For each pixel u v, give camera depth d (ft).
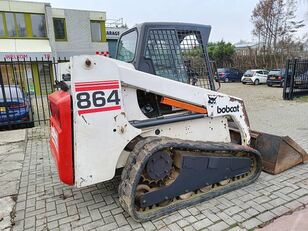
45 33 57.16
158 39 9.50
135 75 8.43
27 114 22.38
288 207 9.27
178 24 9.84
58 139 7.86
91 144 7.85
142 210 8.71
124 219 8.80
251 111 28.84
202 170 9.46
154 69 9.50
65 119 7.65
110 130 8.04
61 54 59.98
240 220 8.57
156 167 8.57
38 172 13.01
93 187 11.19
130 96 8.80
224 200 9.77
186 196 9.48
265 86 63.36
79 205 9.80
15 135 19.94
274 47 94.84
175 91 9.20
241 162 10.52
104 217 8.96
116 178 11.84
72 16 59.82
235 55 98.43
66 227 8.49
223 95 10.37
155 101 9.62
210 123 10.50
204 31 10.41
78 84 7.41
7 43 52.49
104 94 7.79
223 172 10.07
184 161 8.95
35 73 40.50
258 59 93.09
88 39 62.59
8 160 14.76
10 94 21.86
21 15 54.44
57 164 8.29
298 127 21.02
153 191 8.56
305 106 31.32
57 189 11.14
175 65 9.90
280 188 10.62
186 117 9.60
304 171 12.21
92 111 7.69
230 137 12.14
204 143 9.61
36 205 9.90
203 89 9.84
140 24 9.37
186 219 8.67
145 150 8.21
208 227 8.25
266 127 21.17
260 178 11.53
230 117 11.13
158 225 8.40
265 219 8.60
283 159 12.05
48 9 54.85
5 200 10.30
